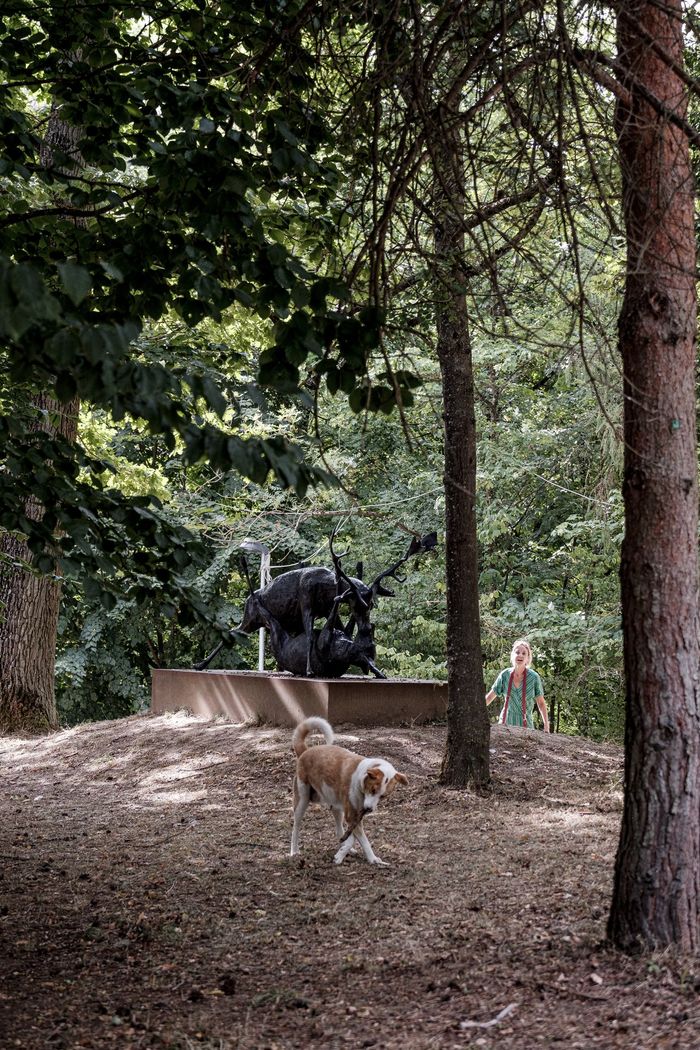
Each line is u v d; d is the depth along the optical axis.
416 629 20.67
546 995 4.53
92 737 13.97
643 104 5.15
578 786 10.19
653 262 5.09
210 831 8.77
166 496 17.03
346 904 6.41
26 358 3.89
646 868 4.92
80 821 9.59
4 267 3.20
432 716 12.32
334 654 12.97
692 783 4.92
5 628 15.84
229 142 5.55
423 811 9.15
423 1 5.78
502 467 19.23
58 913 6.49
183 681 14.60
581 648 18.64
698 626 5.05
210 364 12.05
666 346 5.10
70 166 6.77
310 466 4.61
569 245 5.58
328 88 6.41
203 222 5.66
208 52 6.88
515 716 12.95
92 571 6.18
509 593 20.88
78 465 6.52
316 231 7.40
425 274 6.27
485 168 6.62
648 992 4.37
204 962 5.50
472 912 6.04
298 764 7.85
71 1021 4.68
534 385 18.28
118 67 7.07
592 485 18.94
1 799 11.08
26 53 7.07
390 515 21.12
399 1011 4.60
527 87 5.73
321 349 4.89
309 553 23.77
